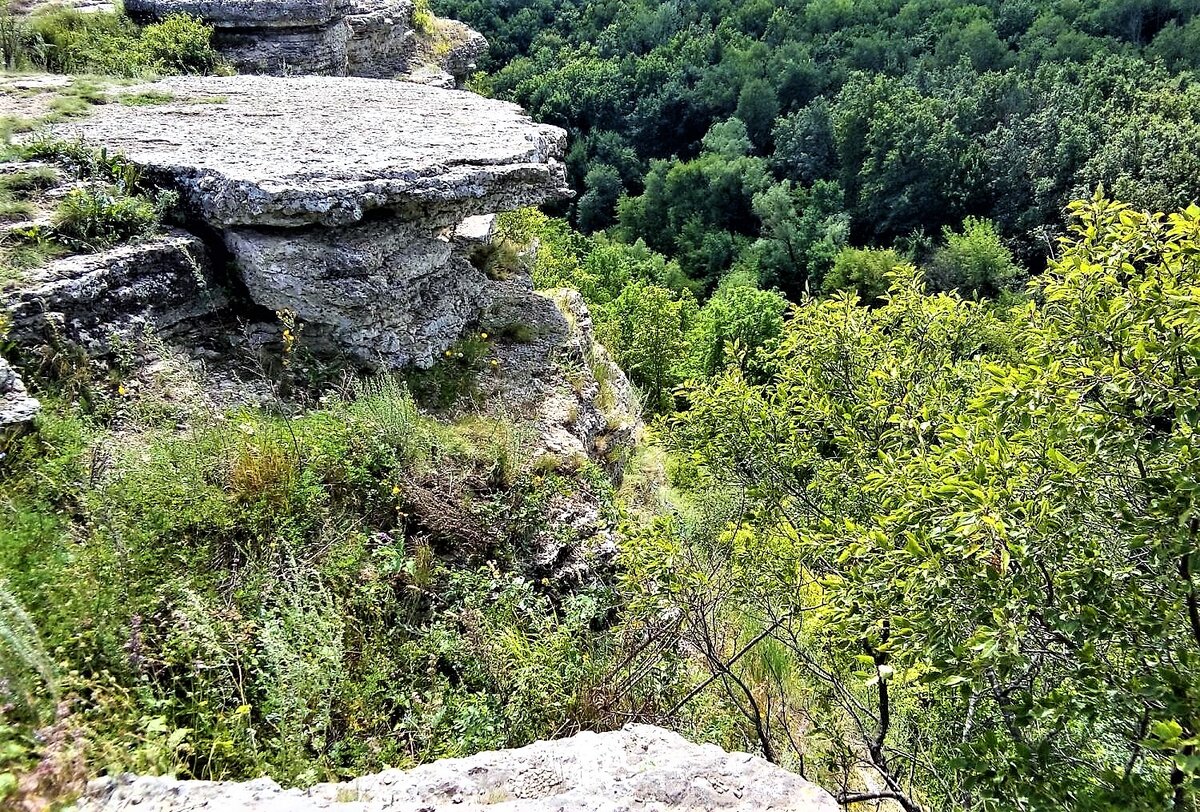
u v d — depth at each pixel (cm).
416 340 636
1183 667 343
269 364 576
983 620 371
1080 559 367
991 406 408
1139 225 387
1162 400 357
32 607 332
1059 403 374
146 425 482
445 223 649
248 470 445
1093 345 383
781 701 516
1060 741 405
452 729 381
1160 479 353
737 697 504
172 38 1152
